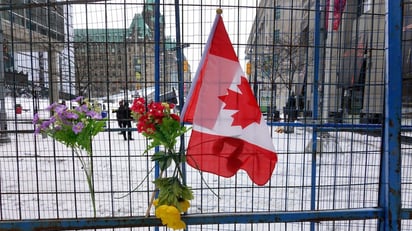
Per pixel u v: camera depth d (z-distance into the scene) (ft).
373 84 7.62
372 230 9.02
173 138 5.41
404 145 12.96
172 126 5.33
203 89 5.61
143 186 12.75
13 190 12.64
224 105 5.62
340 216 5.42
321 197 11.66
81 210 10.58
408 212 5.28
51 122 5.58
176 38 7.14
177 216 5.01
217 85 5.63
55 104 5.85
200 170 5.51
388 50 5.27
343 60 11.00
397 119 5.24
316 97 9.74
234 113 5.62
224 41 5.72
